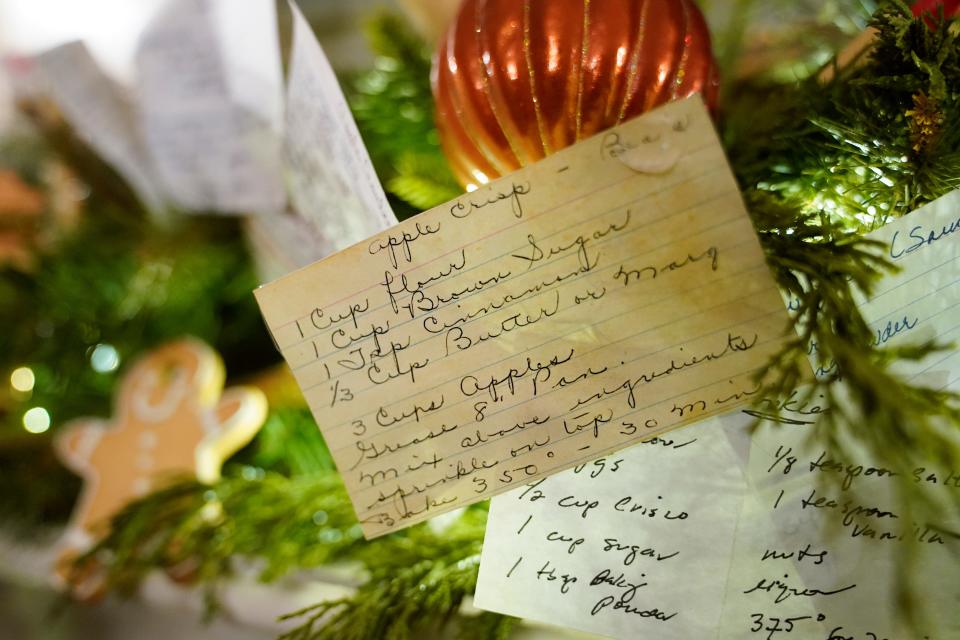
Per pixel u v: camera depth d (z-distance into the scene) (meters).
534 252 0.25
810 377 0.24
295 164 0.34
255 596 0.34
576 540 0.27
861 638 0.26
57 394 0.45
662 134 0.24
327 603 0.29
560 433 0.26
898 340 0.26
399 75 0.38
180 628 0.36
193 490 0.35
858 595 0.26
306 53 0.28
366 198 0.27
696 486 0.26
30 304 0.48
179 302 0.47
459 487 0.27
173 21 0.37
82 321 0.47
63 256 0.48
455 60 0.27
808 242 0.26
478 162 0.28
